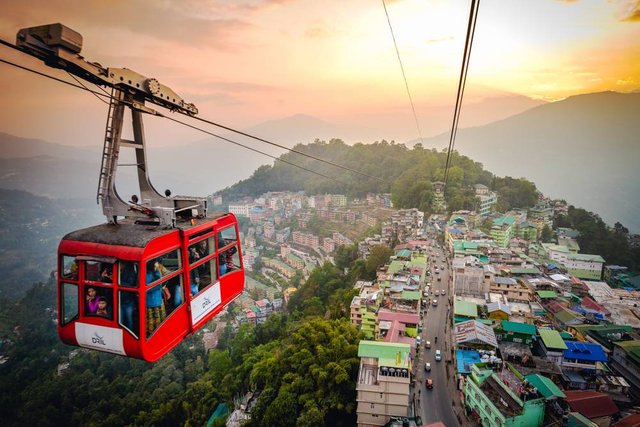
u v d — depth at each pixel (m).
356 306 64.06
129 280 11.13
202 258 14.03
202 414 64.50
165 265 12.57
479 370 43.88
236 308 131.50
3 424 87.00
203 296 14.05
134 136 13.46
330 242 167.25
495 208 139.62
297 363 53.16
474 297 67.50
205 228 14.06
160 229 12.50
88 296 11.57
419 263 79.50
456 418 42.91
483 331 52.50
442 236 115.31
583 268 98.06
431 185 147.50
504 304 60.88
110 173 12.57
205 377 75.06
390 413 41.28
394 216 140.00
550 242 123.19
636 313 64.88
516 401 38.38
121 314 11.20
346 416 46.38
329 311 85.56
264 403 50.94
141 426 67.94
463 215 122.00
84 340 11.72
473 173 160.00
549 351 48.94
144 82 12.16
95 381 88.75
